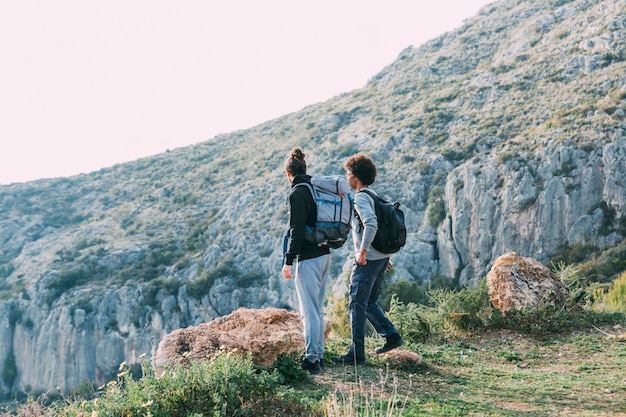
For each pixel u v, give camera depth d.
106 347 88.56
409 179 81.94
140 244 105.75
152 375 4.98
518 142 70.56
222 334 6.45
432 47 138.25
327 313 21.36
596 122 65.62
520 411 5.04
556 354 8.23
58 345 91.25
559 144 64.50
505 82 94.81
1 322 96.31
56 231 133.38
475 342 9.10
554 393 5.73
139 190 143.12
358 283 6.26
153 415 4.50
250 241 91.81
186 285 87.62
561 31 101.50
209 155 151.50
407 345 8.20
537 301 10.18
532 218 62.88
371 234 5.87
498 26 127.88
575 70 86.12
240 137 159.62
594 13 98.88
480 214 65.88
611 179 60.03
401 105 112.88
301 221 5.66
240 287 85.44
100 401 4.67
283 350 6.36
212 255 93.50
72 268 100.81
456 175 70.88
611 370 6.98
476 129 85.06
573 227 60.75
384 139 96.25
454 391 5.86
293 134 132.12
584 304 11.16
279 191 99.75
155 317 87.56
